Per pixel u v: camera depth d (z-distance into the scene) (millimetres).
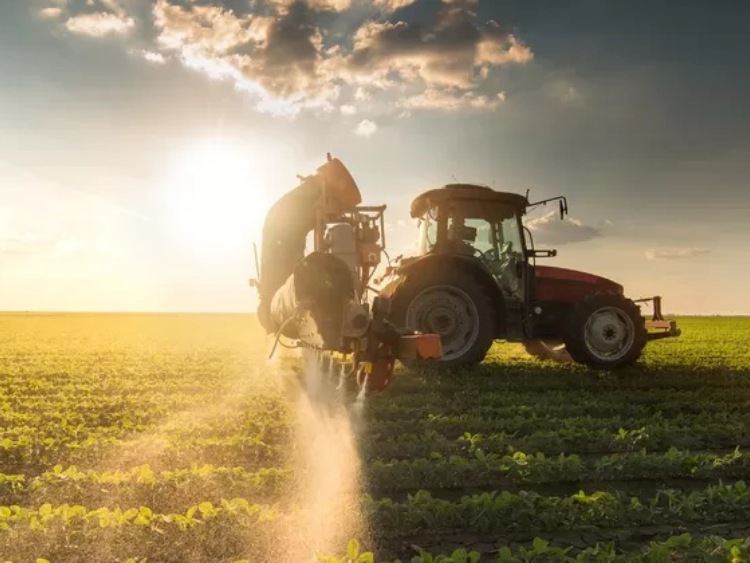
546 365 13172
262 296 9617
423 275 11078
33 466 6156
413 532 4469
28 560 3975
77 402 9453
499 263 11617
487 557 4133
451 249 11508
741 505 4797
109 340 25953
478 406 9117
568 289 12016
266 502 5125
